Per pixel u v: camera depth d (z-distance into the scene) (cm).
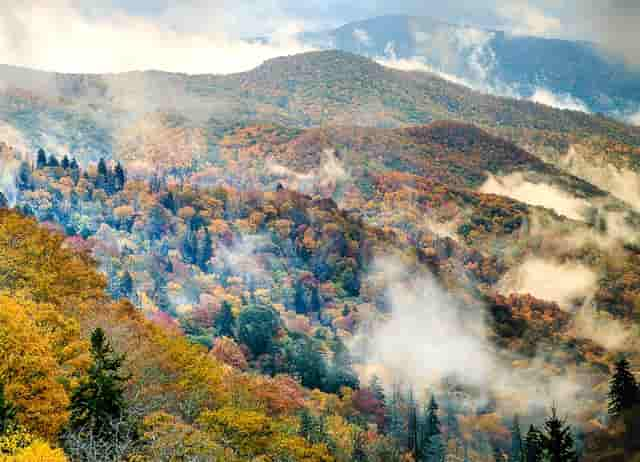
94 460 4284
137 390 6216
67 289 8581
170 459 4997
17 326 4872
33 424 4547
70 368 5744
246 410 8019
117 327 7531
